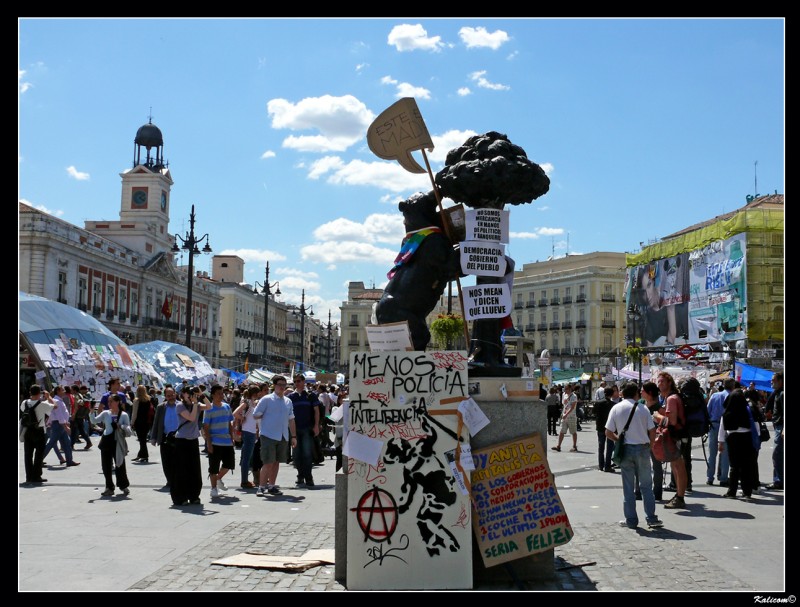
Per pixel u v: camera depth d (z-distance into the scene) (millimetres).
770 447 18891
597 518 8461
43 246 46156
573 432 18469
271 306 115625
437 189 6230
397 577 5355
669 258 50625
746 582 5637
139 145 70312
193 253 31391
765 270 42375
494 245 6090
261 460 11078
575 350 82500
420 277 6223
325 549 6848
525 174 6066
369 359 5590
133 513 8961
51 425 14703
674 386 9539
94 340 24422
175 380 29875
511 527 5555
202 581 5676
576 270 83562
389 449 5484
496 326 6113
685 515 8625
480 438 5680
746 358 40781
